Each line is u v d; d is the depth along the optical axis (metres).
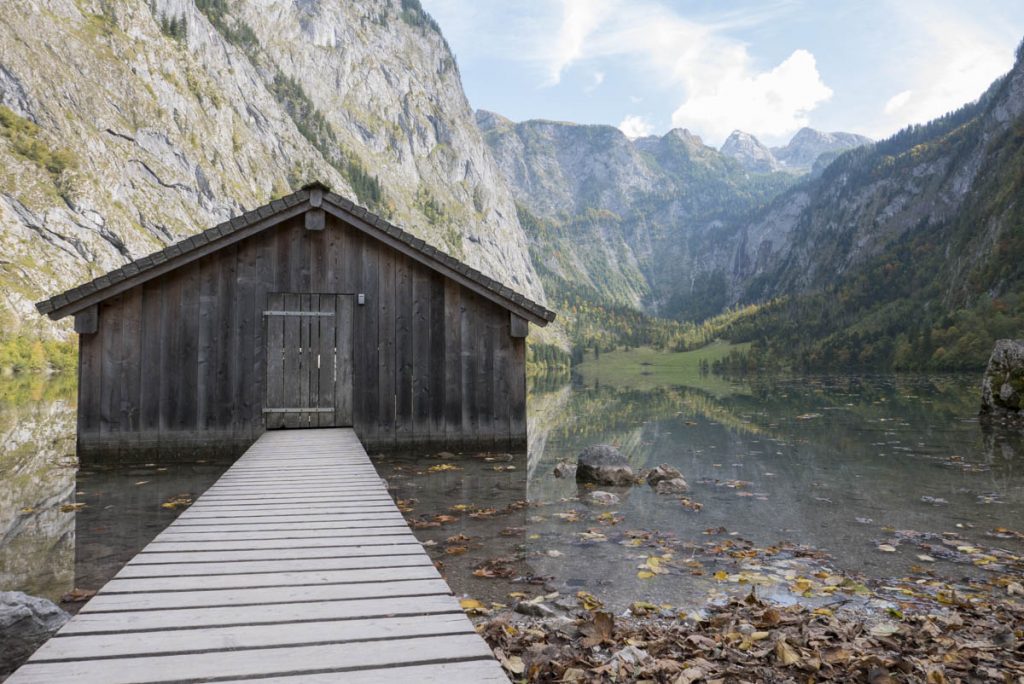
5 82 127.69
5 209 110.00
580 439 16.00
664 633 4.12
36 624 3.80
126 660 2.68
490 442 12.71
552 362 176.62
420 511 7.96
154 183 146.38
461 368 12.67
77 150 130.88
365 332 12.37
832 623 4.30
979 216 173.38
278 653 2.77
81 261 115.62
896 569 5.72
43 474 10.13
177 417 11.58
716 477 10.52
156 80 164.75
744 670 3.54
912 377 66.38
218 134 176.88
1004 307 107.69
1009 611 4.66
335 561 4.27
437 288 12.65
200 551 4.50
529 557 6.00
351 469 8.02
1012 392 19.61
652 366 190.88
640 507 8.26
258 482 7.16
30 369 78.81
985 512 8.02
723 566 5.75
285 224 12.16
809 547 6.41
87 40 155.88
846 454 12.99
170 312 11.64
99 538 6.52
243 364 11.88
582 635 4.06
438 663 2.69
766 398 33.19
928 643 4.00
